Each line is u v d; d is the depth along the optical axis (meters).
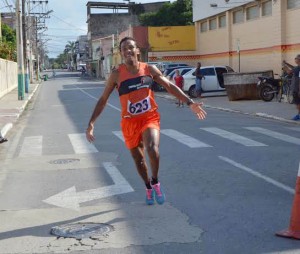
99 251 5.24
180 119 18.02
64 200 7.38
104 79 75.62
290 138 12.85
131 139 6.50
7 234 5.88
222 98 27.59
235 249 5.21
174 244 5.39
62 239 5.64
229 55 36.12
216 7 37.25
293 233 5.50
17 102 28.28
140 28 44.25
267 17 29.70
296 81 16.16
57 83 60.62
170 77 29.77
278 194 7.36
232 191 7.58
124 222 6.19
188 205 6.87
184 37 44.16
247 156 10.38
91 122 6.58
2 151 12.23
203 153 10.85
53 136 14.54
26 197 7.65
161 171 9.10
